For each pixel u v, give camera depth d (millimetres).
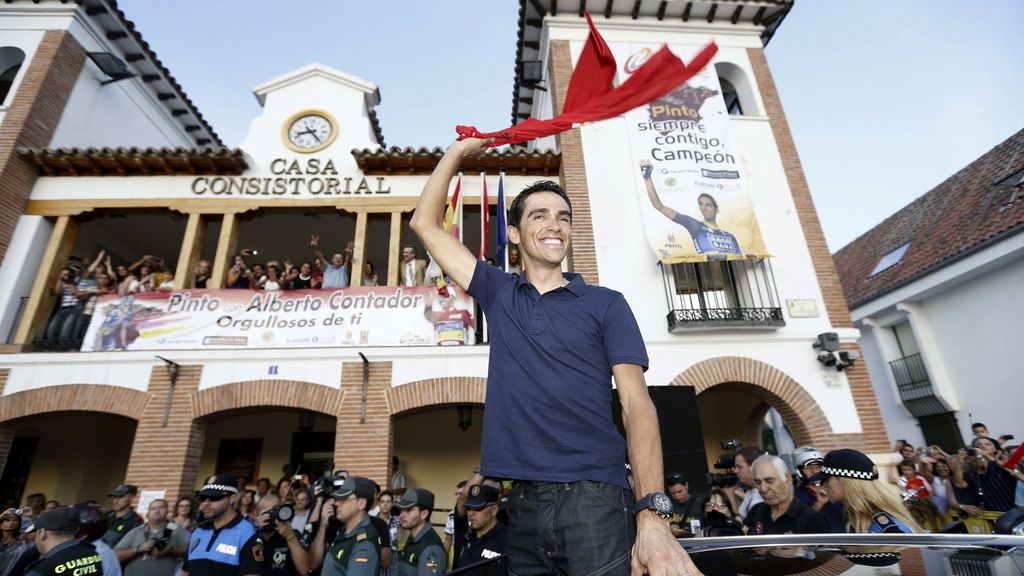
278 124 10938
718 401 13344
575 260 9711
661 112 10758
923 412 13195
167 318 9047
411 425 12078
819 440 8695
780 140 11094
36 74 10562
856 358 9250
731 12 11945
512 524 1375
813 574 1304
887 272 14883
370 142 10852
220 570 4391
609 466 1305
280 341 8992
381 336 9086
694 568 992
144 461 8148
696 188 10016
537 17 12227
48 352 8695
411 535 5008
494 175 10812
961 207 13727
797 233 10250
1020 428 10945
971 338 12070
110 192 10062
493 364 1601
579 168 10445
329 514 5363
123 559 5504
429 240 1854
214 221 11172
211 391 8633
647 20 12039
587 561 1181
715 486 6926
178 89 13711
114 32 12016
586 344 1475
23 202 9805
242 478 11664
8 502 11375
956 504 7238
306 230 12922
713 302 9891
